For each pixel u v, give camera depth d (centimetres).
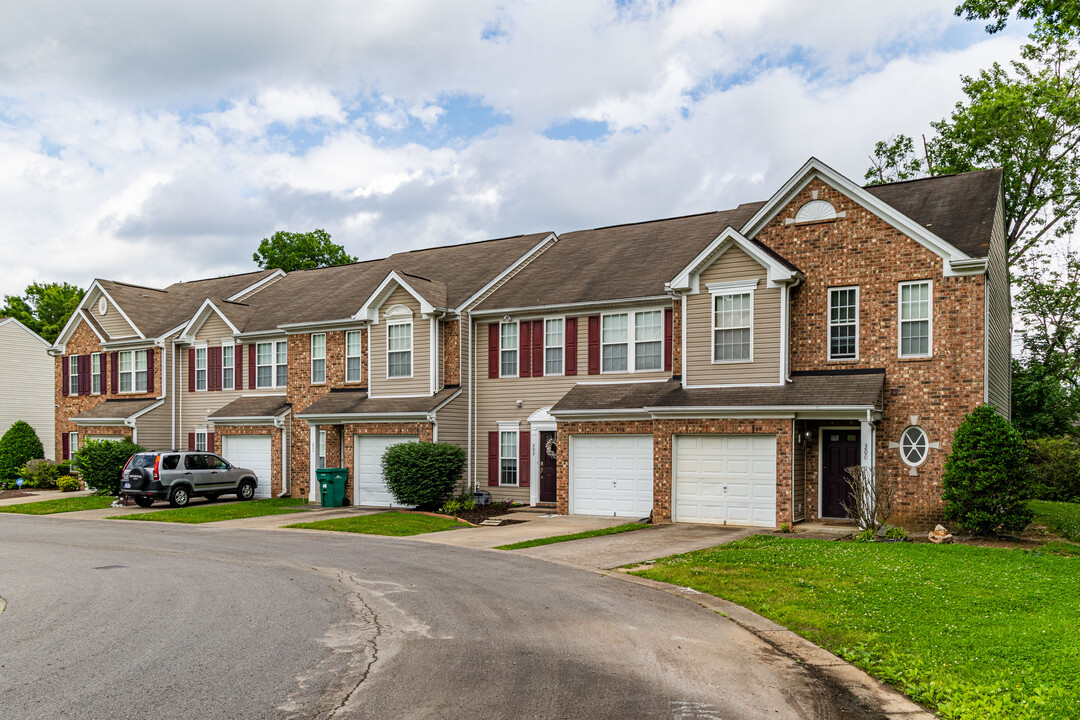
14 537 1967
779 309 2009
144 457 2742
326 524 2133
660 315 2311
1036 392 3812
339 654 845
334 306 2986
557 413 2267
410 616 1024
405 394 2664
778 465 1930
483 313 2606
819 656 845
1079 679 722
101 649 869
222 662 816
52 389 4550
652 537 1789
